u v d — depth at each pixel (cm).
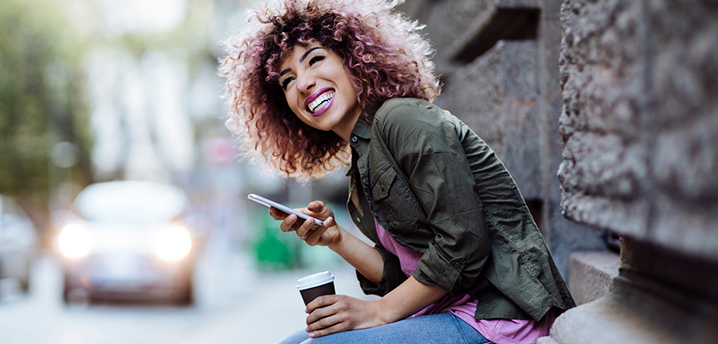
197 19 3036
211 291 1048
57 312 812
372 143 173
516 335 161
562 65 130
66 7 2823
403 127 165
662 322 110
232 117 231
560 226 280
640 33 95
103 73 3064
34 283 1240
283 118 223
